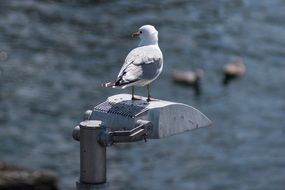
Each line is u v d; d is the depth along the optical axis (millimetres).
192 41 37750
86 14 38969
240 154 27219
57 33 36594
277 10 43031
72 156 25906
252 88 34062
